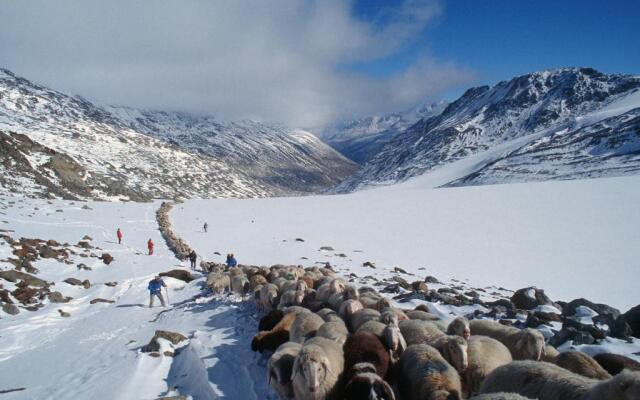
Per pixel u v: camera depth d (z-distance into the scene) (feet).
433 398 26.61
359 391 26.76
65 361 48.32
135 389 36.35
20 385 42.57
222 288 74.49
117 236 137.28
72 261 100.17
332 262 115.34
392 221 178.40
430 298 62.08
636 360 33.63
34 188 196.75
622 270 106.42
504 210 184.44
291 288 57.36
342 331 37.81
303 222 180.24
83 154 464.65
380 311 45.34
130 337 54.49
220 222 180.45
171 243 135.64
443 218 178.09
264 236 152.66
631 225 149.18
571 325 43.27
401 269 106.63
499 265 114.11
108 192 241.55
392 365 33.50
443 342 33.19
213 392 33.50
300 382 29.27
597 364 29.71
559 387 24.85
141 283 87.81
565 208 179.83
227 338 47.73
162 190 433.89
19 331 60.80
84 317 68.80
